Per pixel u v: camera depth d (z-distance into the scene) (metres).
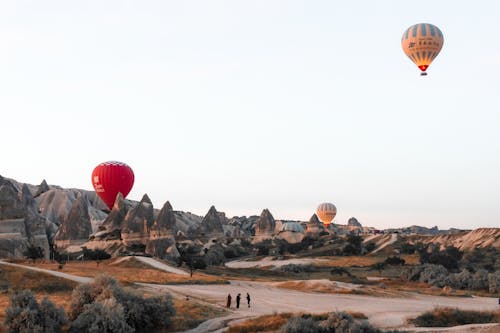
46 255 144.50
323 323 47.12
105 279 56.19
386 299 78.69
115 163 175.38
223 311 61.75
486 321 56.94
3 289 68.62
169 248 155.38
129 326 49.91
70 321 51.56
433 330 48.34
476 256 168.75
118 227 166.88
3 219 135.75
